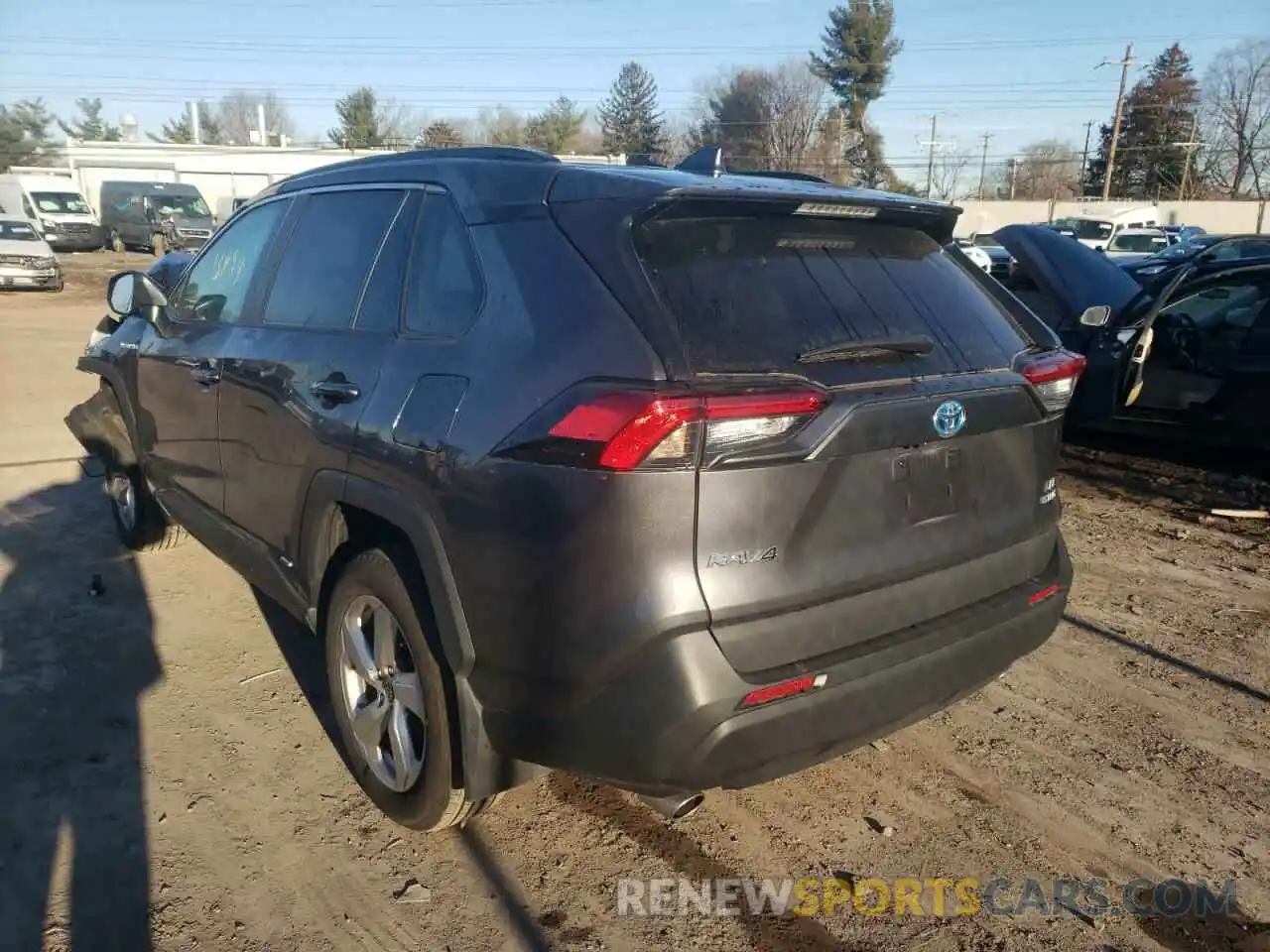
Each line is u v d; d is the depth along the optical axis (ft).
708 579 7.34
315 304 11.25
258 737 11.70
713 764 7.49
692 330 7.61
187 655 13.78
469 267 9.05
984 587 9.30
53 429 27.66
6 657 13.56
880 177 215.72
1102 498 22.54
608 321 7.66
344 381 9.96
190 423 13.64
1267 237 24.86
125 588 16.12
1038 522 9.98
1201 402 22.77
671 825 10.21
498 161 9.57
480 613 8.15
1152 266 41.96
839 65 208.85
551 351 7.87
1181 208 167.94
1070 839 10.12
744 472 7.37
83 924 8.52
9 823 9.89
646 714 7.36
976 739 12.07
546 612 7.65
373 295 10.27
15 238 72.79
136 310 15.81
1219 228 166.40
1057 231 26.81
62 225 104.73
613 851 9.79
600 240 8.05
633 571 7.25
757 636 7.53
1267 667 14.11
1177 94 245.65
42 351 42.96
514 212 8.86
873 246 9.57
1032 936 8.75
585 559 7.38
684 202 8.07
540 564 7.64
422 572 8.91
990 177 277.64
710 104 224.94
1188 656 14.43
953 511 8.87
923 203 9.54
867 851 9.87
